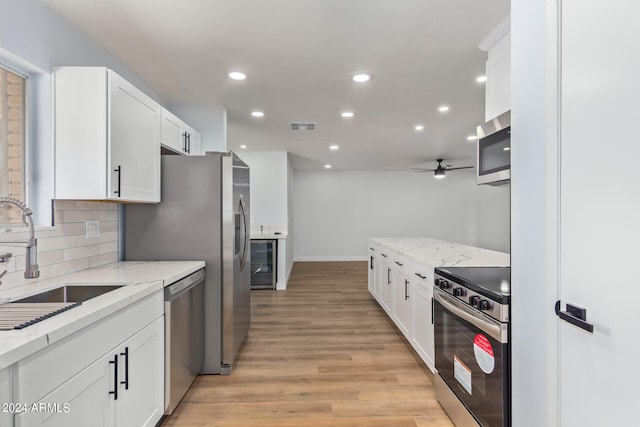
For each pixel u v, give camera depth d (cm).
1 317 124
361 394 222
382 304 388
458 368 182
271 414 200
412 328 275
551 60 109
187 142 298
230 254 253
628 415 83
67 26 191
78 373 120
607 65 89
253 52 226
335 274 662
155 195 241
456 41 211
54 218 186
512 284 136
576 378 100
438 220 862
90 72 182
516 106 132
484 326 153
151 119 233
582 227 98
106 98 183
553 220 109
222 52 226
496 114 205
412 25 194
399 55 230
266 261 536
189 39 210
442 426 189
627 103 83
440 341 206
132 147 207
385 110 351
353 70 254
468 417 170
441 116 372
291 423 192
